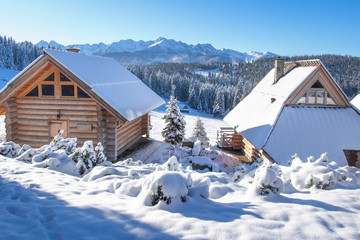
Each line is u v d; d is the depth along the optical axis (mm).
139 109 15180
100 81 14266
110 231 3676
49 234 3641
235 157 20219
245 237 3500
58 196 5246
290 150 13977
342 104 16172
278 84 19359
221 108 95312
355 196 5512
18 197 5168
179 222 3887
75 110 13773
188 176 5148
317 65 16172
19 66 144250
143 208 4500
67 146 9914
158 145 18469
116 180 6688
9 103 13781
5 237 3482
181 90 127312
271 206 4715
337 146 14281
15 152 9852
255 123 17172
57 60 12570
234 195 6031
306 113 15617
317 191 6105
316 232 3688
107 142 13531
